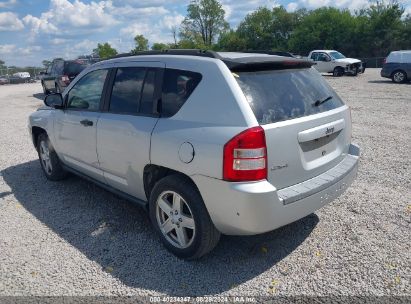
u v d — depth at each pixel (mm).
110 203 4910
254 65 3316
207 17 82062
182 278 3289
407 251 3561
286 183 3205
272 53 4145
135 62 4062
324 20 62188
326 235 3902
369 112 11312
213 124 3143
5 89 29703
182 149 3248
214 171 3043
